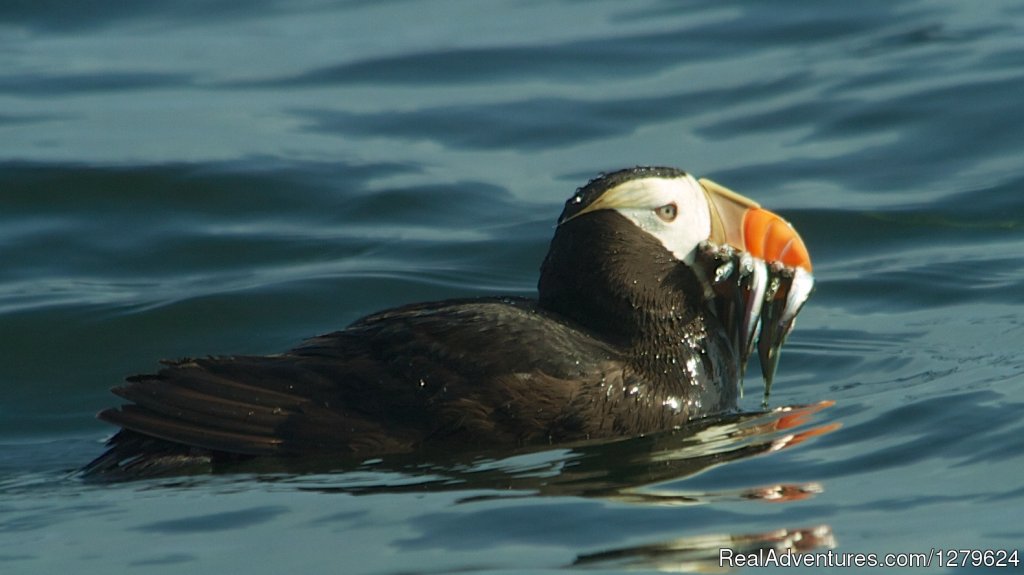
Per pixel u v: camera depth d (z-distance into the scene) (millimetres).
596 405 9625
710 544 7691
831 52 19875
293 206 15781
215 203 15742
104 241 14898
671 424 9938
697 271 10234
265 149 17188
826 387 11070
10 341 12617
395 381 9453
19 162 16328
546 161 17047
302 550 7809
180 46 21703
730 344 10555
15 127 18062
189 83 19922
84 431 10961
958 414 9578
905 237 14711
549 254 10344
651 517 8094
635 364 9938
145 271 14391
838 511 8086
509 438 9516
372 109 18703
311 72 20219
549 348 9617
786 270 10195
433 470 9055
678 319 10164
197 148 17156
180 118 18391
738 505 8242
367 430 9344
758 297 10172
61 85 19891
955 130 17000
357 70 20219
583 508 8266
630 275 10031
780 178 16203
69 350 12523
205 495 8719
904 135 17062
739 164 16656
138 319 12914
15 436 10875
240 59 20953
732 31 21078
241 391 9344
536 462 9172
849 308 13109
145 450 9344
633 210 10109
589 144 17500
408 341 9570
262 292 13391
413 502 8453
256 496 8656
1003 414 9477
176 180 16016
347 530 8070
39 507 8688
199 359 9445
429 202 15836
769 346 10359
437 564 7551
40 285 13906
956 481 8430
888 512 8031
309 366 9516
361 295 13461
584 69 20000
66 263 14469
